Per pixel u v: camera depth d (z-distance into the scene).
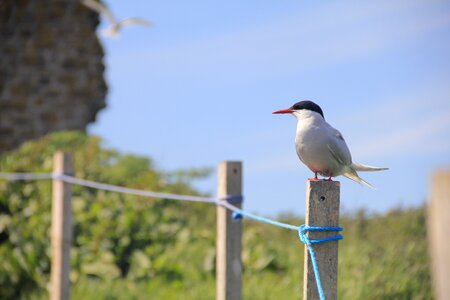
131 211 14.45
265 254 13.41
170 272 12.99
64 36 22.80
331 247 5.00
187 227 14.70
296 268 13.17
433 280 11.66
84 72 23.11
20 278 13.45
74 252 13.48
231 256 7.51
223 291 7.50
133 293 12.24
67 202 10.55
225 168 7.55
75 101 22.92
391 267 12.31
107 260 13.40
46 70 22.52
